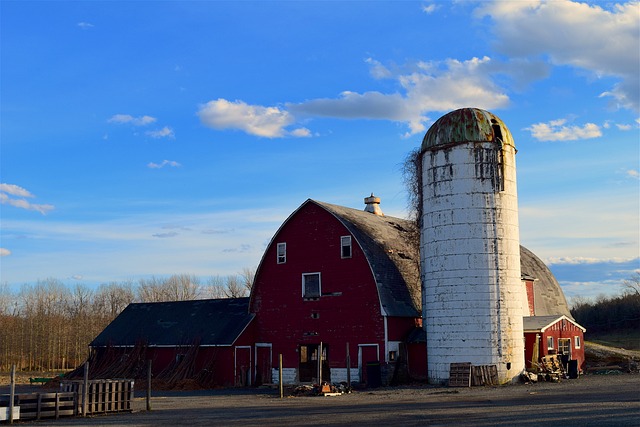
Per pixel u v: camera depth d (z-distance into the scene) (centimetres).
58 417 2591
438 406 2703
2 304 10881
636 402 2603
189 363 4625
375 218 5172
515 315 3828
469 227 3822
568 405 2570
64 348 8956
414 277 4697
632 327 10531
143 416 2647
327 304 4475
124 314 5541
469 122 3909
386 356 4159
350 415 2475
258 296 4809
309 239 4638
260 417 2497
